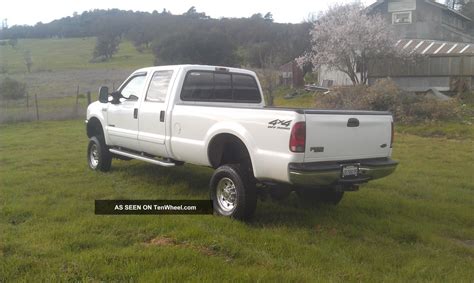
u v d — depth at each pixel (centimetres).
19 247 454
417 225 576
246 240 493
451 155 1100
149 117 703
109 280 386
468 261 468
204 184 752
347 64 2530
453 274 430
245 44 4928
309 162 507
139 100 735
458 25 3541
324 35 2625
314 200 666
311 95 2711
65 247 456
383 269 436
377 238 526
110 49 6638
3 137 1438
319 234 533
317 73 3381
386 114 584
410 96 1739
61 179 786
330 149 521
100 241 475
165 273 394
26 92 2870
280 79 3412
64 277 387
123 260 423
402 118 1641
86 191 695
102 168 845
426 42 2678
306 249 472
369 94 1742
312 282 391
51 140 1352
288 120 499
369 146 562
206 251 459
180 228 519
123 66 5697
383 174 573
